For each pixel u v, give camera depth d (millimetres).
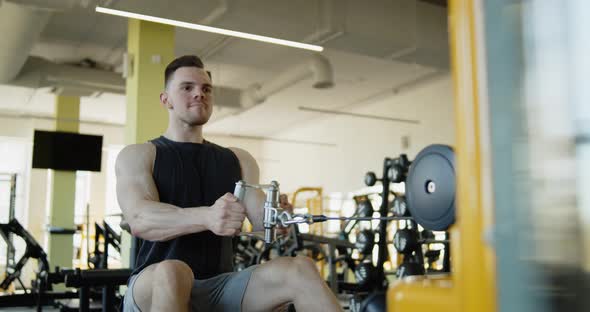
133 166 1623
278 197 1438
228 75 9859
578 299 511
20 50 6246
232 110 9938
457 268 611
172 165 1669
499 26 548
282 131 14266
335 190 12391
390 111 10953
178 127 1735
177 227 1457
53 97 10852
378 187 11055
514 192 530
